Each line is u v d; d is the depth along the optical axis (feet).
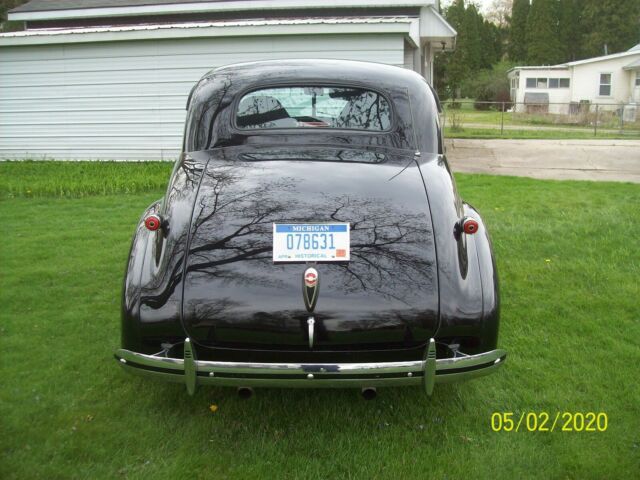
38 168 37.17
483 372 8.70
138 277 8.95
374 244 8.66
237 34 38.06
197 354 8.56
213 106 10.98
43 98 41.73
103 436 9.11
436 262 8.69
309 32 37.45
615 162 42.83
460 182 32.63
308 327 8.23
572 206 25.77
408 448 8.95
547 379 10.98
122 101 40.83
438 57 163.43
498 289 9.10
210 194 9.32
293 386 8.27
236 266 8.50
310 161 9.99
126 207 26.30
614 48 172.14
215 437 9.16
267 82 11.07
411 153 10.57
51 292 15.56
